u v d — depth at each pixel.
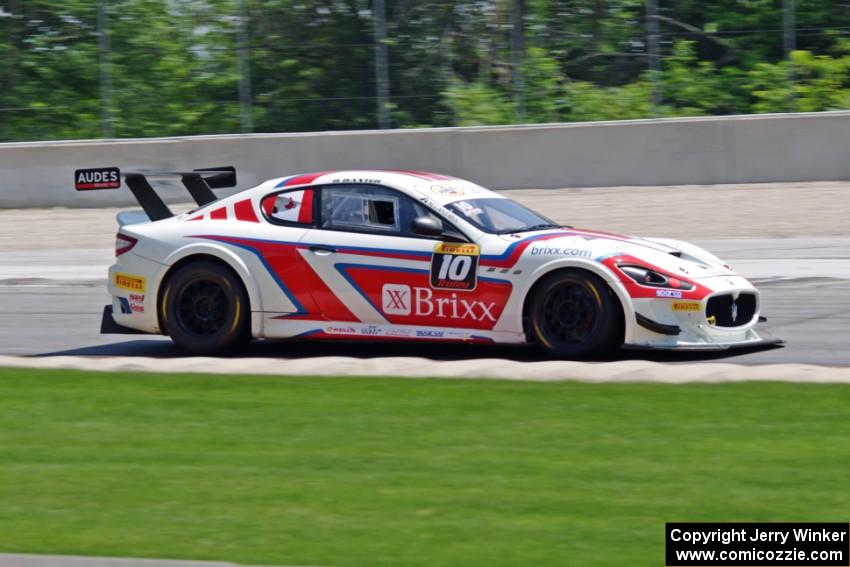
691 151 69.25
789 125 68.56
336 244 30.38
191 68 79.88
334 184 31.22
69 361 31.44
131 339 36.25
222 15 79.44
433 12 78.50
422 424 23.38
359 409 24.77
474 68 78.75
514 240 29.33
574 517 17.20
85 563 14.97
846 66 75.44
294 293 30.62
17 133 79.69
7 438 23.03
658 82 76.62
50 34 82.38
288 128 76.56
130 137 79.00
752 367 28.16
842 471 19.44
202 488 19.09
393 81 77.31
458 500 18.16
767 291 41.94
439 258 29.53
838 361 29.64
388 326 30.06
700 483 18.89
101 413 25.03
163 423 24.00
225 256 31.03
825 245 52.06
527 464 20.27
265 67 77.75
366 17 77.50
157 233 31.98
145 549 16.09
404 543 16.11
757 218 59.56
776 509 17.42
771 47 77.81
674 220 60.06
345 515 17.47
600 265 28.44
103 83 79.75
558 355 28.95
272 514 17.59
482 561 15.34
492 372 28.05
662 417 23.48
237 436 22.80
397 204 30.45
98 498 18.64
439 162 70.81
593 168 70.00
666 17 79.44
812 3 77.81
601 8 78.56
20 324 39.09
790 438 21.73
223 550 15.98
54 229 64.56
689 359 29.86
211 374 28.81
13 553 15.95
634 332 28.44
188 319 31.81
